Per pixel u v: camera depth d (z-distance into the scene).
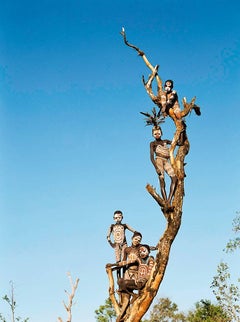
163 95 17.16
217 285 35.91
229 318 36.09
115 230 16.88
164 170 16.66
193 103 17.06
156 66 17.70
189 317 43.28
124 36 17.98
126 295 15.84
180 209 16.28
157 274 15.64
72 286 13.88
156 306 48.19
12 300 30.12
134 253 15.87
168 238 15.97
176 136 16.81
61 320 13.77
